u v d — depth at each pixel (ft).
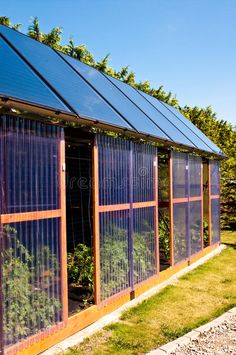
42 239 14.94
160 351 15.26
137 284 22.53
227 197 61.77
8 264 13.30
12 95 12.91
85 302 18.88
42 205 14.98
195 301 22.24
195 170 33.50
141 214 23.27
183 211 30.45
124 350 15.56
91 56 36.04
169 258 29.86
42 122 15.07
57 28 32.83
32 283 14.37
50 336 15.38
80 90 19.40
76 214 29.17
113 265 20.11
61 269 15.93
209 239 37.78
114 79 28.63
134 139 23.22
